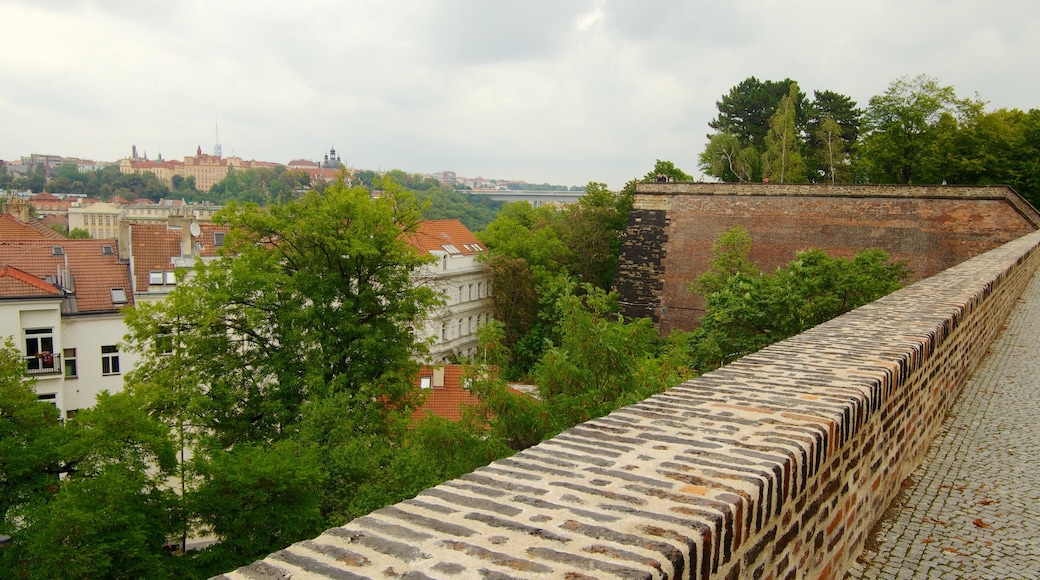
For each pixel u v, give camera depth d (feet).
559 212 319.68
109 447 55.31
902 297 41.42
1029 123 207.21
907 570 19.72
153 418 66.08
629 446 15.34
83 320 127.75
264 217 98.73
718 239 183.62
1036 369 44.09
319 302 95.96
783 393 19.94
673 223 191.62
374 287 106.93
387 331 104.32
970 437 31.17
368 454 68.80
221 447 80.33
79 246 143.13
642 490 12.68
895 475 24.63
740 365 23.59
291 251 102.99
